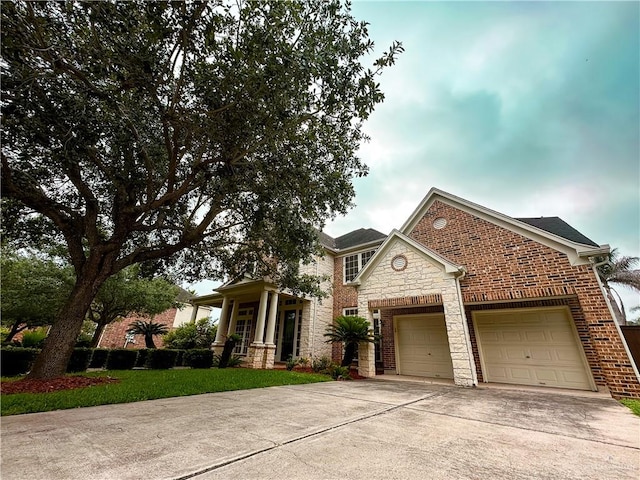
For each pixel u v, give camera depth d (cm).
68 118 461
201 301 1719
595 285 702
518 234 861
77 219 674
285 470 222
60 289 1269
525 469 240
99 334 1450
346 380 871
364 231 1817
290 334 1450
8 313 1327
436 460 253
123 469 214
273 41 416
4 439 273
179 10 392
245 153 537
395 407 481
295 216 741
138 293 1481
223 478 206
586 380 759
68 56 413
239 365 1242
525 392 689
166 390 559
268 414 407
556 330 840
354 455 258
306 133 569
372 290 1038
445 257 1000
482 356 913
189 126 534
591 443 312
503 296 827
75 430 308
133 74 433
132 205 723
